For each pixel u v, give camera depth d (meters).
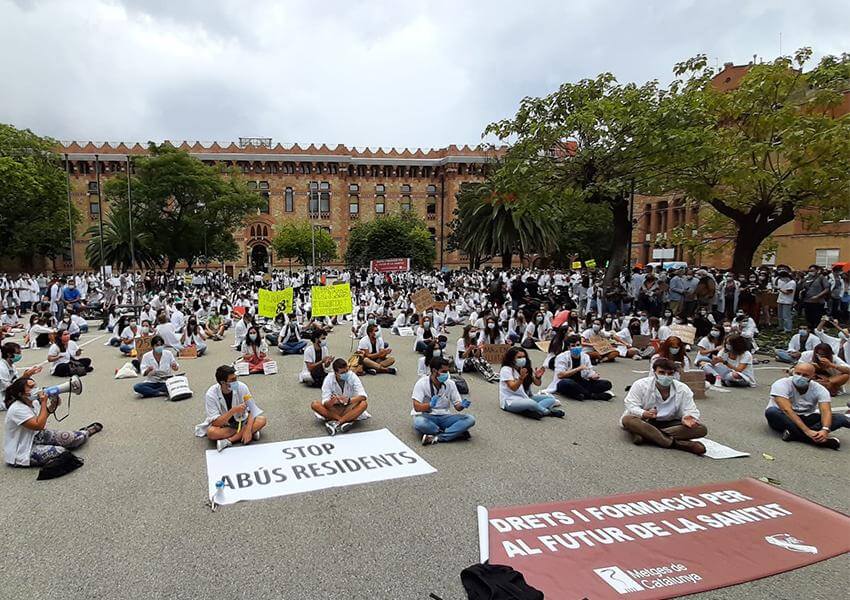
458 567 4.04
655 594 3.65
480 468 6.04
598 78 16.75
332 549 4.30
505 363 8.63
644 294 19.45
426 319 15.16
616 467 6.05
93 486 5.55
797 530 4.54
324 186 73.38
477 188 42.75
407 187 75.56
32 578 3.88
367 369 11.68
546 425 7.75
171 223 49.00
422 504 5.12
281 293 15.62
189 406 8.91
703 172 17.53
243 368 11.59
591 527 4.59
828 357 9.20
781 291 16.36
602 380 9.38
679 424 6.73
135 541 4.43
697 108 15.50
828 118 16.17
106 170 65.94
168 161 46.94
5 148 40.28
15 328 20.11
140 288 33.03
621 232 19.89
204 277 43.41
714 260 39.75
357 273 47.41
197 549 4.30
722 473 5.85
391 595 3.69
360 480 5.71
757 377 11.08
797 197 17.67
